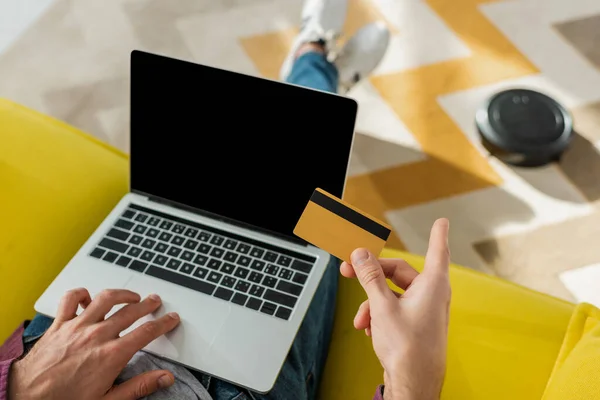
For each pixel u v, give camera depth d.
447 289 0.66
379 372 0.90
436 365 0.63
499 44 1.83
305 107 0.86
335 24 1.71
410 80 1.75
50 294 0.87
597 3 1.92
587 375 0.74
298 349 0.88
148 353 0.81
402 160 1.61
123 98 1.73
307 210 0.75
